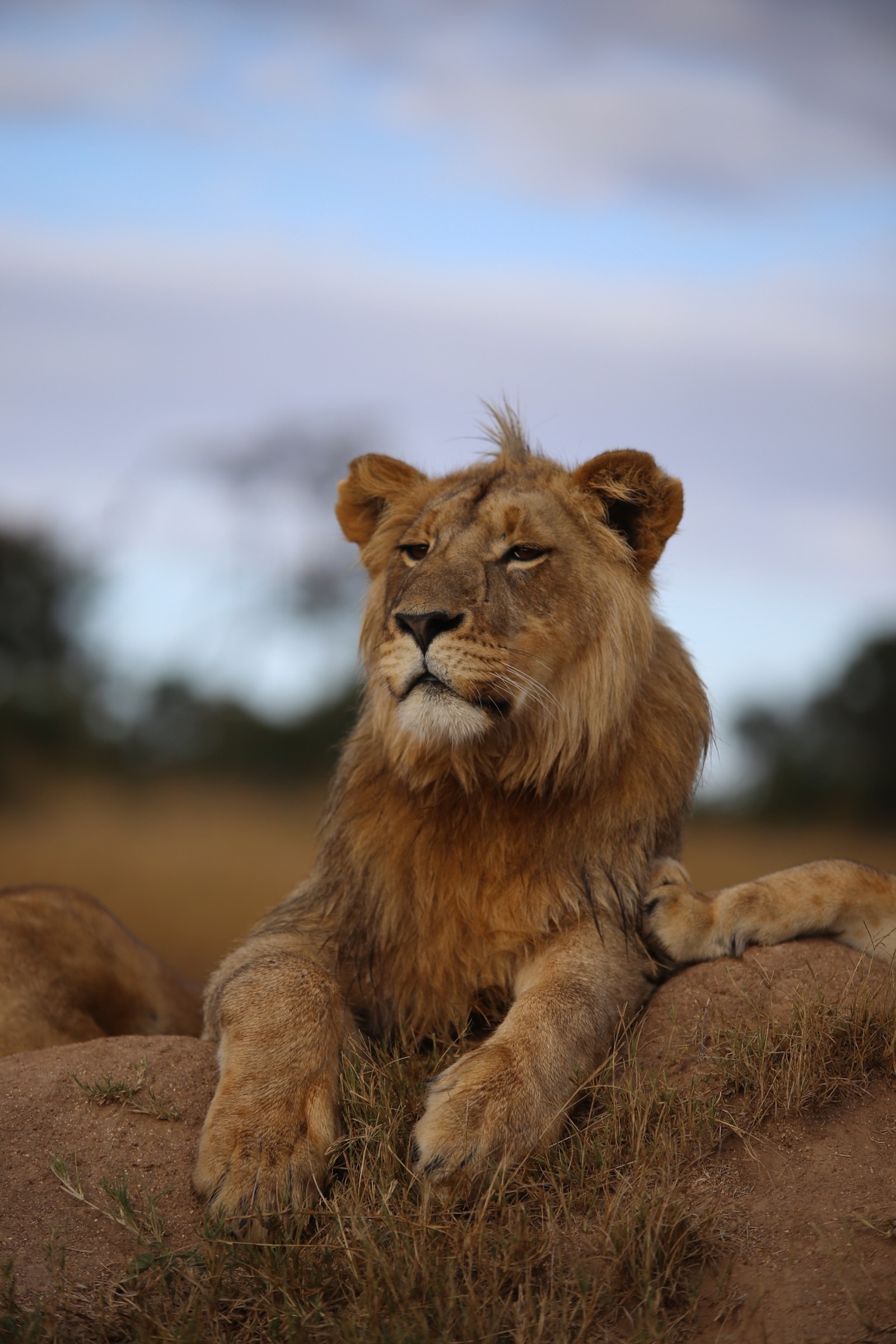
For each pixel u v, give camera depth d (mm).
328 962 8625
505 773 8422
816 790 54000
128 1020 10305
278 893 33344
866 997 7664
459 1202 6598
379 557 9820
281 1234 6422
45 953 9867
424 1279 5988
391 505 9961
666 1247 6176
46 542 62688
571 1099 7207
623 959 8266
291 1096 6988
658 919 8438
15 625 60156
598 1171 6836
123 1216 6715
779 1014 7828
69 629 61500
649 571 9211
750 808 54219
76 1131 7344
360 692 9688
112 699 58094
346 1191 6711
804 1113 7137
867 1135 7000
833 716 56844
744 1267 6207
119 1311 6039
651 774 8789
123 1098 7531
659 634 9414
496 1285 5965
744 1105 7219
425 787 8547
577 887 8391
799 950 8398
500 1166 6652
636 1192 6488
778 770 54781
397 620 8422
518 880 8406
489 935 8453
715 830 48719
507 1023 7508
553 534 8766
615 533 9047
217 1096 7055
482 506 8828
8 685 56188
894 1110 7145
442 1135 6742
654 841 8789
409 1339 5602
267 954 8172
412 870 8594
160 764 54406
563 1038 7410
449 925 8484
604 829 8578
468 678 8219
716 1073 7461
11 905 10039
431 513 9047
